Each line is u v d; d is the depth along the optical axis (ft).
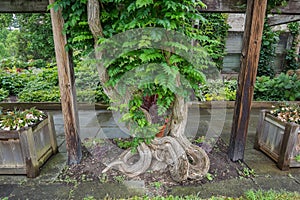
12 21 19.86
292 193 5.15
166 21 4.68
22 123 5.76
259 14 5.56
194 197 5.01
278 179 5.76
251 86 6.11
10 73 15.74
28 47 18.99
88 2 4.89
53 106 12.62
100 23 5.13
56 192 5.24
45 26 17.42
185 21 5.44
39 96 13.12
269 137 6.91
